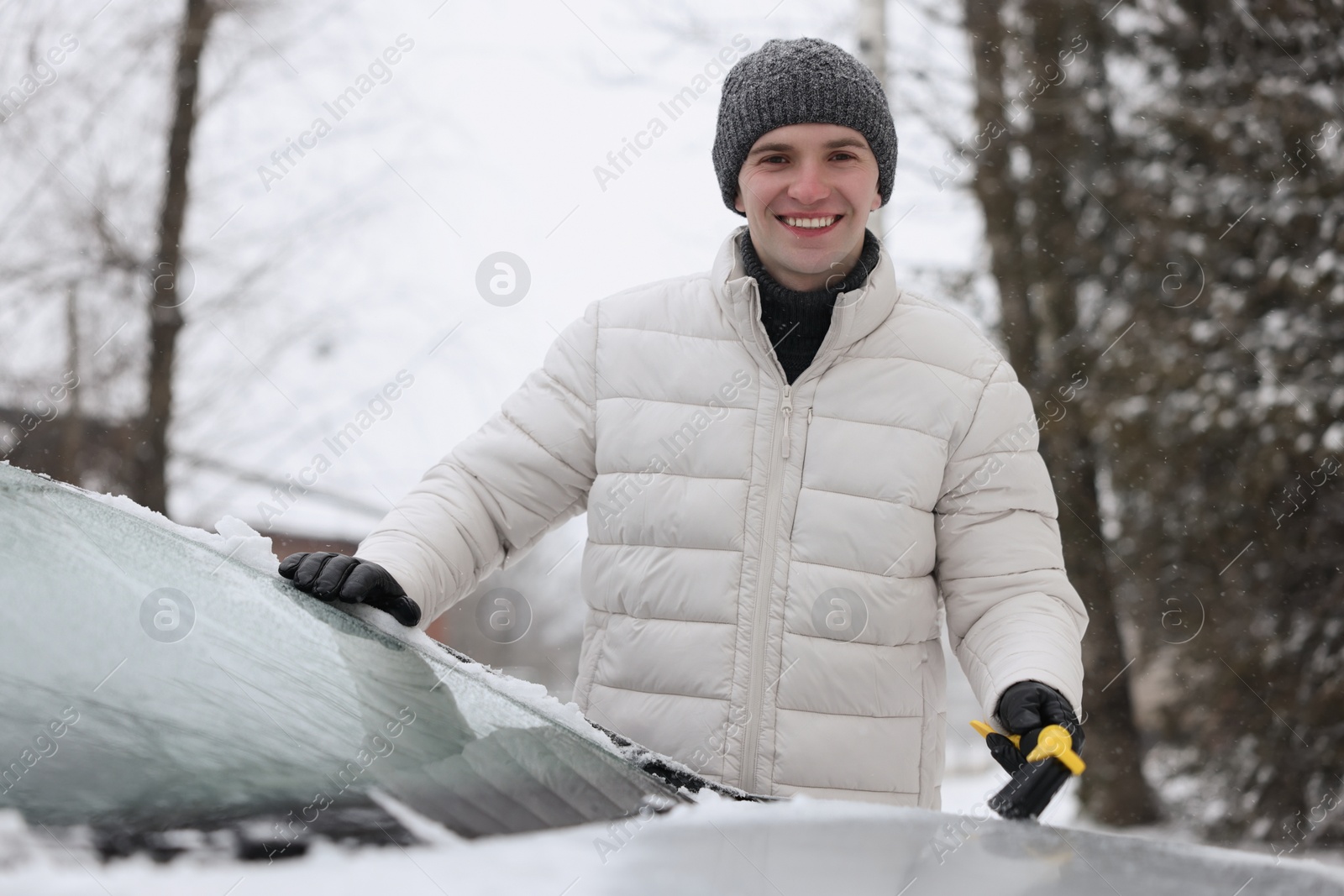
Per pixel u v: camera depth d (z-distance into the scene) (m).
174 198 8.38
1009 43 7.60
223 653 1.10
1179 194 7.06
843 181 1.66
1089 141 7.39
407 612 1.39
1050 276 7.32
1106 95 7.47
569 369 1.80
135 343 8.20
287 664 1.13
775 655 1.63
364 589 1.35
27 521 1.17
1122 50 7.43
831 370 1.69
